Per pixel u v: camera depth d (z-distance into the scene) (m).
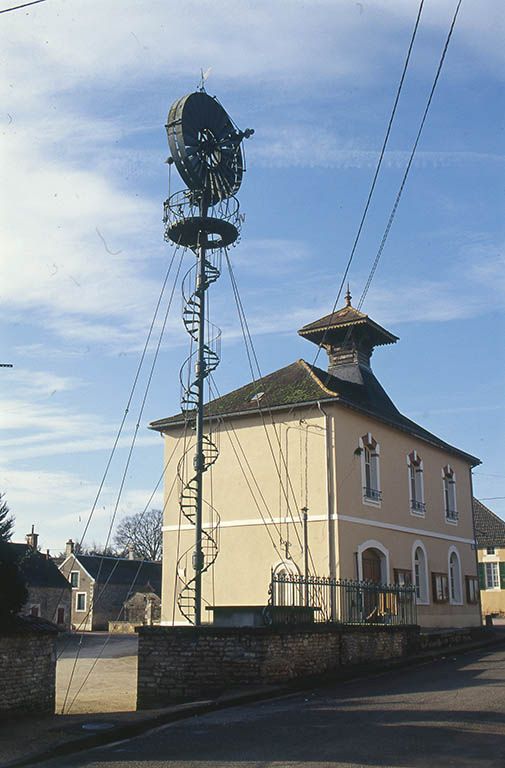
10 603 14.60
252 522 30.31
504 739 11.29
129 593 76.38
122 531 93.62
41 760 11.25
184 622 31.09
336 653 19.89
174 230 23.17
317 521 28.88
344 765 10.02
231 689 16.80
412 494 35.09
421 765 9.91
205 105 23.53
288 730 12.60
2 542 14.87
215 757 10.84
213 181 23.42
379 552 31.06
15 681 14.32
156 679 17.22
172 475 32.91
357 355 36.25
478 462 42.25
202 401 21.98
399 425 33.53
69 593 69.94
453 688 16.84
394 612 24.45
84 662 32.00
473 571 40.25
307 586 20.55
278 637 17.59
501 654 25.48
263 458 30.64
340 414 29.89
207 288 22.92
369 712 13.99
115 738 12.92
